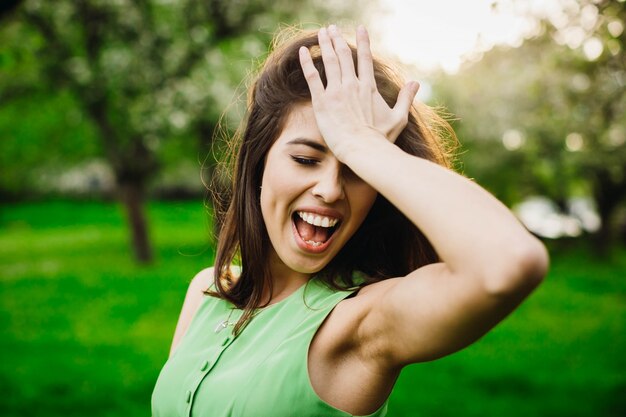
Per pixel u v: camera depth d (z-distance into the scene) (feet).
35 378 21.02
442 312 3.87
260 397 4.70
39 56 35.94
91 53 36.63
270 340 5.02
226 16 38.19
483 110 43.04
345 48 4.78
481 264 3.58
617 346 26.09
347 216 4.84
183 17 36.63
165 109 35.14
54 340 26.23
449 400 18.95
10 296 36.24
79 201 114.52
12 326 28.84
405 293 4.16
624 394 19.80
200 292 6.29
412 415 17.65
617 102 21.95
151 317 30.68
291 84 5.05
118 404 18.69
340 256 5.41
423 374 21.49
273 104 5.13
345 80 4.63
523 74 25.05
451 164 5.82
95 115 42.34
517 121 41.78
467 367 22.43
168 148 45.34
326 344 4.76
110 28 35.40
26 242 63.93
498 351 24.80
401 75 5.53
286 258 4.99
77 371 21.83
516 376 21.61
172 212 95.40
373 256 5.57
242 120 6.03
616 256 57.88
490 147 48.75
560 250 59.72
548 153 40.93
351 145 4.31
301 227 4.96
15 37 33.60
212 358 5.22
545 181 46.73
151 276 42.88
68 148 50.24
